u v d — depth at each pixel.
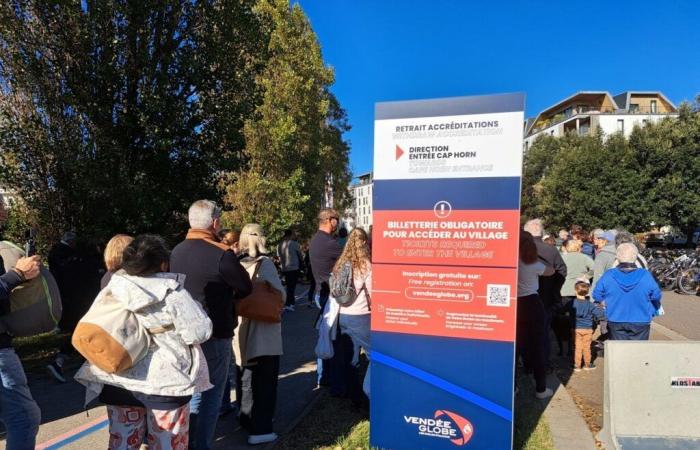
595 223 29.14
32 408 3.17
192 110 8.77
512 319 3.56
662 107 70.56
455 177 3.66
